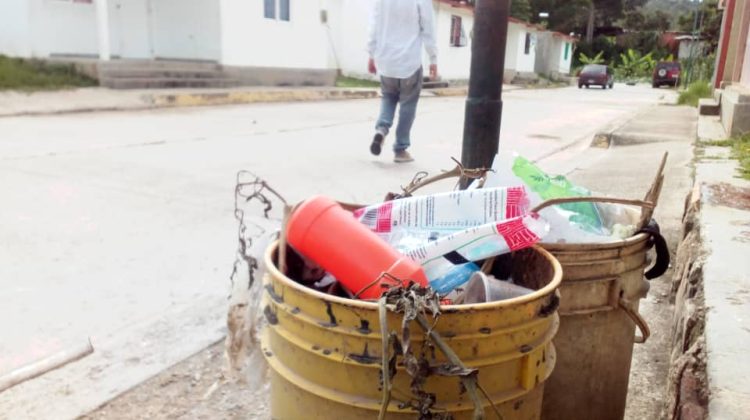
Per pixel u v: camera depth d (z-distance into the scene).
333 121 10.64
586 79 36.00
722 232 2.21
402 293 1.16
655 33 64.69
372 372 1.21
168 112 11.16
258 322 1.64
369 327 1.18
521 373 1.28
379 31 6.30
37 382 2.27
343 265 1.38
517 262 1.65
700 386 1.39
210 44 15.60
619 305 1.71
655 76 41.47
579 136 9.97
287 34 17.08
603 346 1.75
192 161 6.27
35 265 3.34
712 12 39.81
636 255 1.72
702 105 10.27
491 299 1.37
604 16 62.97
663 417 1.78
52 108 10.29
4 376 2.28
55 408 2.13
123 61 13.77
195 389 2.27
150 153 6.62
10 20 13.10
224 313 2.85
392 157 7.08
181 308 2.89
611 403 1.86
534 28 35.03
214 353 2.51
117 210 4.39
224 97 13.34
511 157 1.77
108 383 2.29
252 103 13.80
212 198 4.80
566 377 1.74
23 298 2.93
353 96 17.02
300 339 1.27
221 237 3.88
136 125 9.02
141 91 12.77
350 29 22.70
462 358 1.20
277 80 16.98
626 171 5.86
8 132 7.81
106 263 3.40
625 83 50.53
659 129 9.30
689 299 1.91
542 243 1.62
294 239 1.43
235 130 8.90
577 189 1.87
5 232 3.82
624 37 64.06
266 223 4.16
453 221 1.63
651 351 2.54
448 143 8.48
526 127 11.12
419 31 6.32
